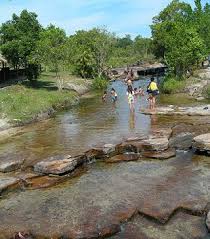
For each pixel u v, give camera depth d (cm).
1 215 1330
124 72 7156
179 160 1784
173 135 2122
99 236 1156
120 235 1166
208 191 1405
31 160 1819
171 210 1270
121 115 2820
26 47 4000
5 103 2995
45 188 1544
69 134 2300
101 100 3841
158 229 1187
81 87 4894
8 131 2514
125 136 2125
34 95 3528
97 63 5966
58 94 3809
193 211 1266
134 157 1853
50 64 4069
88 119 2767
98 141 2059
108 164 1802
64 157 1764
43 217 1291
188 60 4375
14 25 4131
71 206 1358
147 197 1385
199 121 2398
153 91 2944
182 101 3316
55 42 4131
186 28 4638
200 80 4300
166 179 1551
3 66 4809
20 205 1401
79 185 1552
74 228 1202
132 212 1276
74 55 4316
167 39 4588
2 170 1725
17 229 1222
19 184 1573
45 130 2481
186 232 1161
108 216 1262
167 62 4606
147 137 2028
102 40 5881
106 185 1530
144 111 2872
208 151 1797
